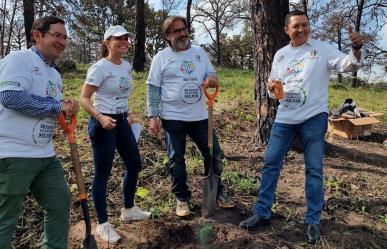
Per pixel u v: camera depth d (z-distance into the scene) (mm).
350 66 3660
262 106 6312
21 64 2967
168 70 4086
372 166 6113
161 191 4887
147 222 4230
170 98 4109
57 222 3273
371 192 5082
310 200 3916
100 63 3754
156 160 5730
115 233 3920
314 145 3863
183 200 4277
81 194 3418
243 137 7113
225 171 5406
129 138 3982
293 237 4000
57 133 6652
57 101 3082
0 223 3080
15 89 2891
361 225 4266
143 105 8906
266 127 6336
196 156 5914
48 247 3275
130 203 4207
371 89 19219
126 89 3891
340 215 4453
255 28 6129
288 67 3928
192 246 3896
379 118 9828
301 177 5402
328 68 3879
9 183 2994
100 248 3832
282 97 3906
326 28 23109
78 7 17516
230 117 8227
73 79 14852
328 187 5121
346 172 5746
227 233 4012
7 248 3104
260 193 4113
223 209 4438
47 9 16531
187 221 4223
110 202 4641
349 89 17391
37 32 3104
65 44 3188
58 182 3250
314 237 3867
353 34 3576
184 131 4176
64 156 5699
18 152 2988
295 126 3947
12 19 20906
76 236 4066
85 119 7555
